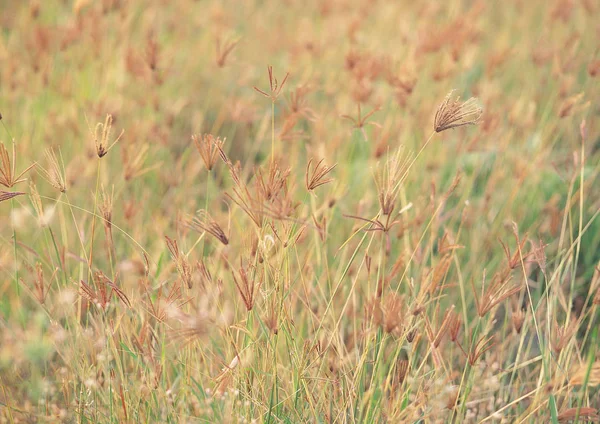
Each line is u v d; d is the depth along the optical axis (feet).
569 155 17.83
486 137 17.35
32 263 16.39
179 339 15.35
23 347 15.20
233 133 18.22
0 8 21.31
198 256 16.61
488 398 15.64
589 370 15.07
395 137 17.39
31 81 17.72
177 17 21.61
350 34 18.12
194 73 20.35
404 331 15.33
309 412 15.52
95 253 16.92
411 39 18.35
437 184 17.38
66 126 17.49
